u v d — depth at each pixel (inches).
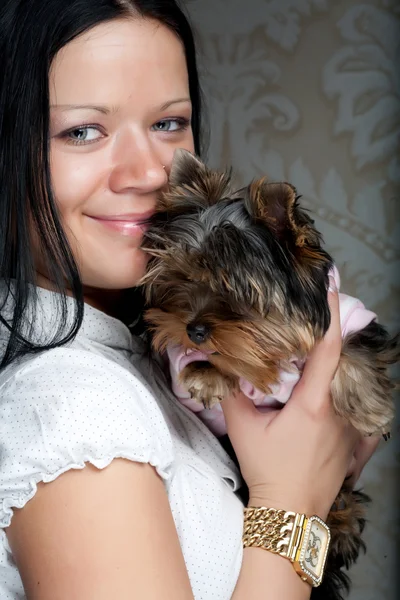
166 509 70.4
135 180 83.4
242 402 90.9
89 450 68.3
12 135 79.7
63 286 81.3
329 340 92.0
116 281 86.0
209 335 89.5
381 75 173.8
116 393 72.5
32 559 67.0
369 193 175.9
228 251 90.4
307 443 86.9
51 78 79.0
